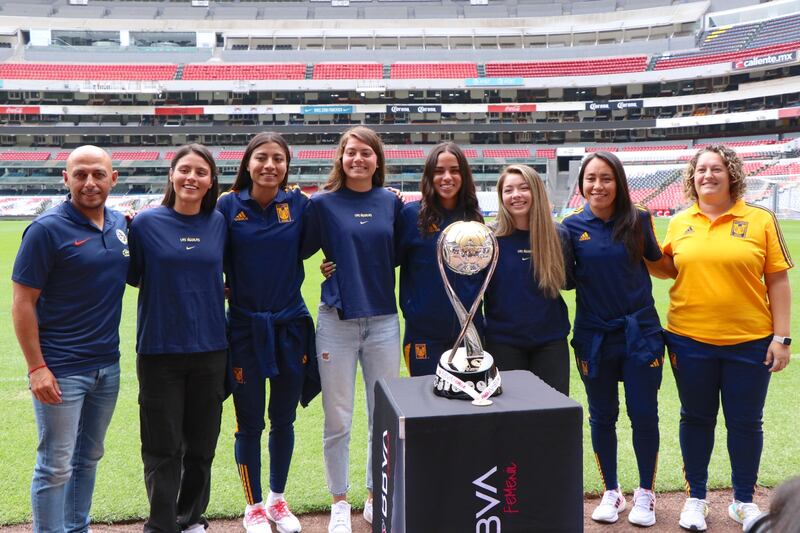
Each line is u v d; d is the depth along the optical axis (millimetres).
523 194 2955
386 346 3111
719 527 3000
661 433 4289
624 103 35438
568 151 36094
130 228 2732
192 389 2768
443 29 40281
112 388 2691
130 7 41562
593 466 3766
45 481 2521
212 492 3441
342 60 39281
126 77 37438
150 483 2684
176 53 39188
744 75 35719
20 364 6191
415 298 3154
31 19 39188
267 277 2984
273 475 3084
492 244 2109
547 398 1940
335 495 3049
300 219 3082
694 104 34969
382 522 2061
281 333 2996
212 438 2832
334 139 38969
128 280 2793
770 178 29062
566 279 3158
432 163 3086
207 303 2742
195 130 36844
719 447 4051
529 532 1839
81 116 38031
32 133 36344
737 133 35719
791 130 34531
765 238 2916
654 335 3051
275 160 2949
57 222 2500
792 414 4543
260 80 36656
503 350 3025
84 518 2766
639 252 3053
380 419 2086
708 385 3002
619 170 3027
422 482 1773
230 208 2998
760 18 36594
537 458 1828
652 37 39125
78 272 2520
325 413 3086
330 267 3076
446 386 1942
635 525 3041
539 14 41312
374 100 38938
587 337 3127
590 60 37500
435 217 3102
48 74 36812
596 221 3129
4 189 35344
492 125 36594
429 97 38875
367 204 3133
